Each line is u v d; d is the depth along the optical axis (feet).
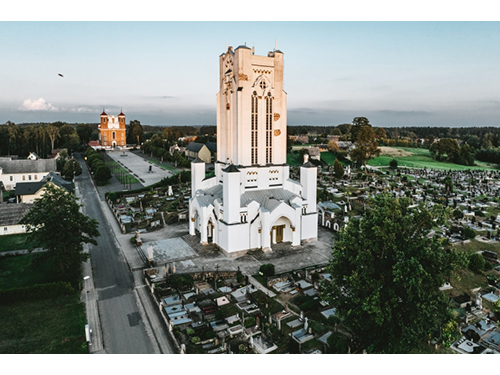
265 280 203.62
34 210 198.59
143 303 181.06
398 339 122.93
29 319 164.35
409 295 116.16
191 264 225.56
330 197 406.62
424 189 457.27
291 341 148.05
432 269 124.47
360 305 126.21
